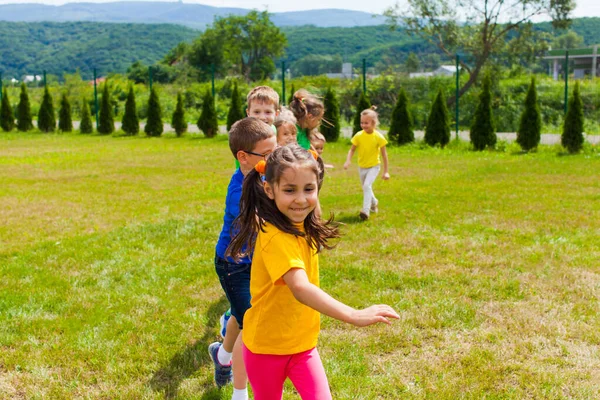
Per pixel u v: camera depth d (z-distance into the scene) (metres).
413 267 5.49
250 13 73.62
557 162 13.65
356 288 4.97
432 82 28.48
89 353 3.81
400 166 13.34
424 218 7.51
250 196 2.50
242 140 3.22
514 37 29.16
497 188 9.89
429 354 3.80
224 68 71.88
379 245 6.20
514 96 27.38
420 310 4.47
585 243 6.26
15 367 3.66
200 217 7.75
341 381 3.44
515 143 17.55
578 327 4.16
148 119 22.64
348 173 12.35
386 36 123.12
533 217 7.52
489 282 5.05
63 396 3.32
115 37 169.38
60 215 8.15
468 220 7.39
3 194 9.88
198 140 20.94
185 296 4.83
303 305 2.51
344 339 4.00
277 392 2.59
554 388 3.35
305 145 4.86
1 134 24.05
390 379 3.48
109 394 3.36
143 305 4.64
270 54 77.00
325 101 19.42
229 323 3.30
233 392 3.11
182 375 3.57
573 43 85.00
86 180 11.59
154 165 13.95
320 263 5.59
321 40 122.25
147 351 3.85
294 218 2.44
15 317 4.39
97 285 5.10
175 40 168.12
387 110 27.58
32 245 6.48
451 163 13.84
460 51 30.02
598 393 3.32
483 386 3.38
